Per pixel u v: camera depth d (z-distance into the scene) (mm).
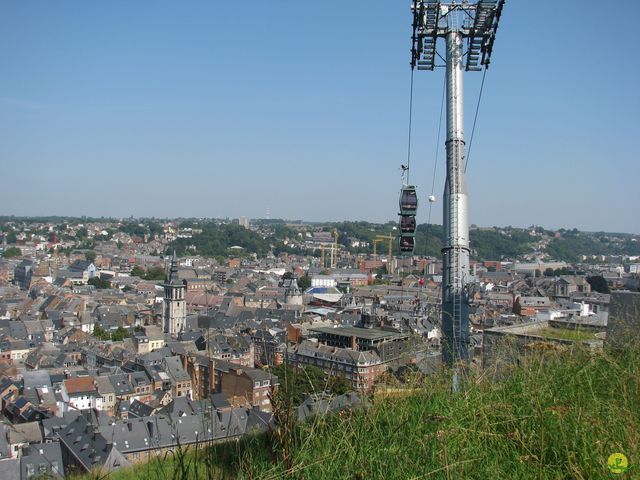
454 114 27188
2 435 72625
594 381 12430
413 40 27781
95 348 138250
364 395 12789
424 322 124812
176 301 169125
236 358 131875
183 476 10812
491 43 26922
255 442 11203
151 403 103375
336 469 9633
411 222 29219
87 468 55062
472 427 10422
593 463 9141
